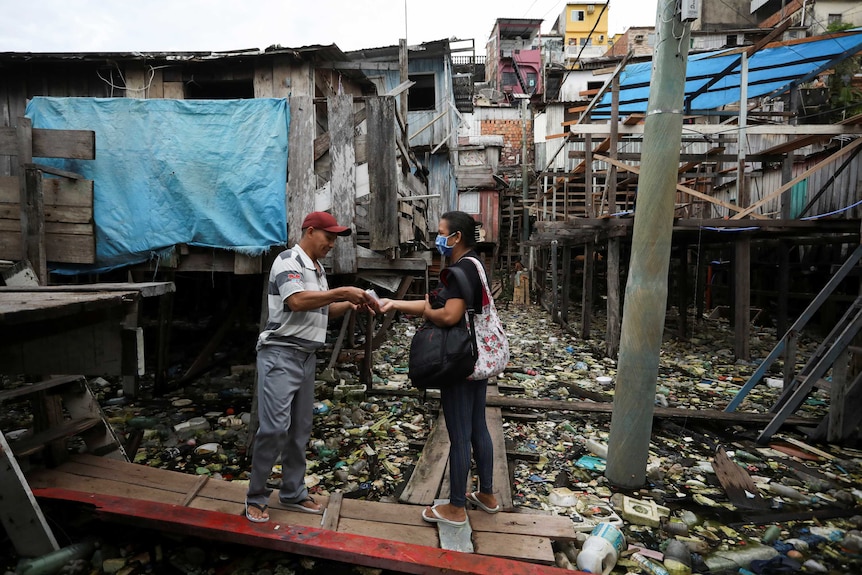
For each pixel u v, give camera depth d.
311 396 2.91
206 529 2.61
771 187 10.96
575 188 15.85
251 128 4.65
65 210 4.62
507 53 31.58
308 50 6.18
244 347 7.54
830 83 11.06
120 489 3.06
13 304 2.15
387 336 9.38
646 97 10.12
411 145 13.65
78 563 2.61
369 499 3.46
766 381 6.46
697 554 2.86
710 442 4.52
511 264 20.00
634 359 3.48
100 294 2.61
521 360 7.83
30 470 3.22
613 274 7.94
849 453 4.25
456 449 2.74
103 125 4.70
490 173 17.31
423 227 8.66
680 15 3.09
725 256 12.80
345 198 4.67
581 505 3.34
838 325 4.73
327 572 2.63
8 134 4.39
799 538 3.03
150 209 4.69
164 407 5.41
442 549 2.54
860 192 8.44
